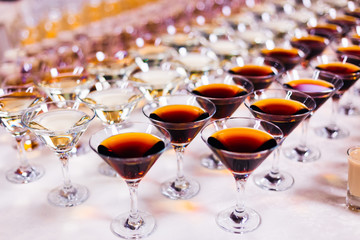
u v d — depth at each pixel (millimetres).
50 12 1824
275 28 1302
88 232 674
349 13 1505
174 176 794
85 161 846
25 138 916
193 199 733
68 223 692
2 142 917
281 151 866
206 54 1115
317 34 1246
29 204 735
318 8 1614
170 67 1009
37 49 1265
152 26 1555
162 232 667
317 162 823
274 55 1063
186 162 834
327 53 1305
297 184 763
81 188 767
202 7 1806
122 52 1091
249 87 840
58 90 867
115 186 773
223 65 1054
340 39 1147
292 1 1831
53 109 799
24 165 818
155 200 734
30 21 1687
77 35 1408
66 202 732
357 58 966
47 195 756
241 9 1678
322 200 722
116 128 709
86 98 825
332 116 934
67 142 706
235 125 727
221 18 1537
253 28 1409
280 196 735
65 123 743
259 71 958
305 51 1072
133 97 853
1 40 1687
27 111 739
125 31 1433
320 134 917
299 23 1447
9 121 761
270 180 772
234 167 649
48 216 708
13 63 1194
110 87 886
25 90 859
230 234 659
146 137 700
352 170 681
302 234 656
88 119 728
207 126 696
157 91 895
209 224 679
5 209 726
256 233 659
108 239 661
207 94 838
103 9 1634
